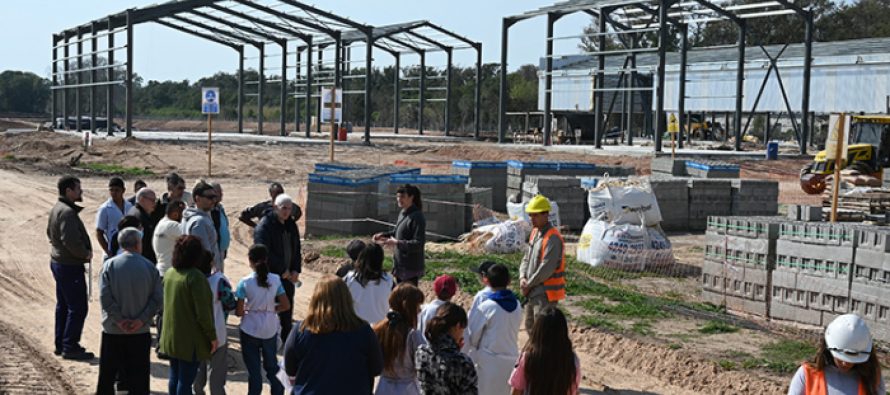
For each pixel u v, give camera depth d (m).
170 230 9.61
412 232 9.81
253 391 8.45
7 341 10.87
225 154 45.97
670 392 9.32
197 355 7.79
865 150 29.64
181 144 51.81
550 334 5.75
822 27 93.19
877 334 10.57
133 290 8.26
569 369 5.75
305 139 61.19
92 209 25.02
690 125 66.56
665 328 11.33
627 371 10.10
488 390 7.07
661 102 46.38
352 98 110.75
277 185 12.27
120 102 129.38
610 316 11.98
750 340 10.70
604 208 16.64
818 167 30.44
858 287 10.80
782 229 11.84
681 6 49.53
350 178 19.17
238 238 20.58
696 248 19.25
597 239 16.44
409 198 9.87
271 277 8.55
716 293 12.95
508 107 100.44
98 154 43.25
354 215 19.12
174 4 54.00
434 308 7.11
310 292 14.22
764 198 22.14
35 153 44.06
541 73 56.03
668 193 21.73
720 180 22.14
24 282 14.93
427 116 103.94
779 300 11.86
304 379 6.07
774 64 55.75
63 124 71.25
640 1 46.78
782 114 69.94
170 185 10.89
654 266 16.33
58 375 9.50
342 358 6.03
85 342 10.98
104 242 10.78
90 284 13.59
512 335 7.16
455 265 15.71
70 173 35.38
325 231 19.69
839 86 53.06
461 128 102.12
